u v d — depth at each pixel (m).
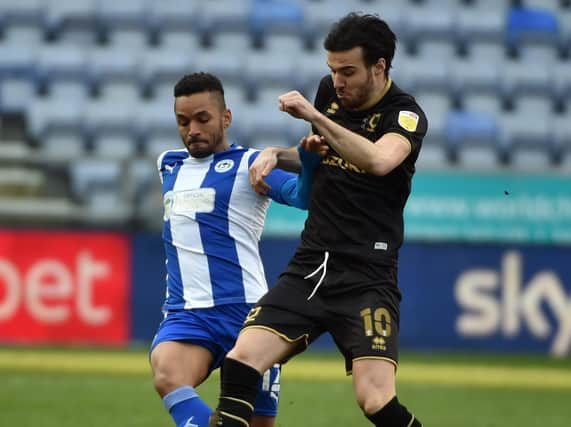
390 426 17.28
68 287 46.81
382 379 17.27
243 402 17.38
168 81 62.78
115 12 65.88
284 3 67.12
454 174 48.47
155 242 47.06
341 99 18.02
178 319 19.42
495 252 48.06
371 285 17.89
